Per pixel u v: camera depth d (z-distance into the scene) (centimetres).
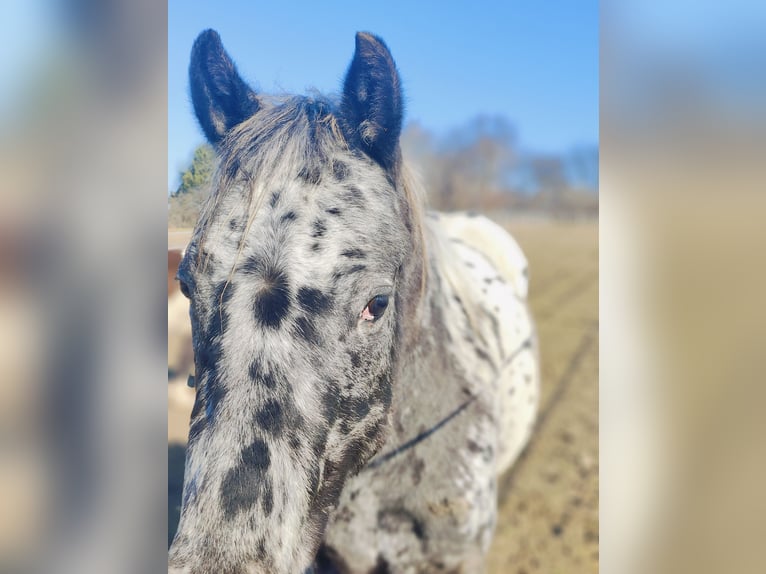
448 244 239
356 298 137
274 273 128
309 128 147
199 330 136
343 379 137
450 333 203
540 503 405
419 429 182
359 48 156
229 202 138
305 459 129
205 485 118
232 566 114
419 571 186
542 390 579
